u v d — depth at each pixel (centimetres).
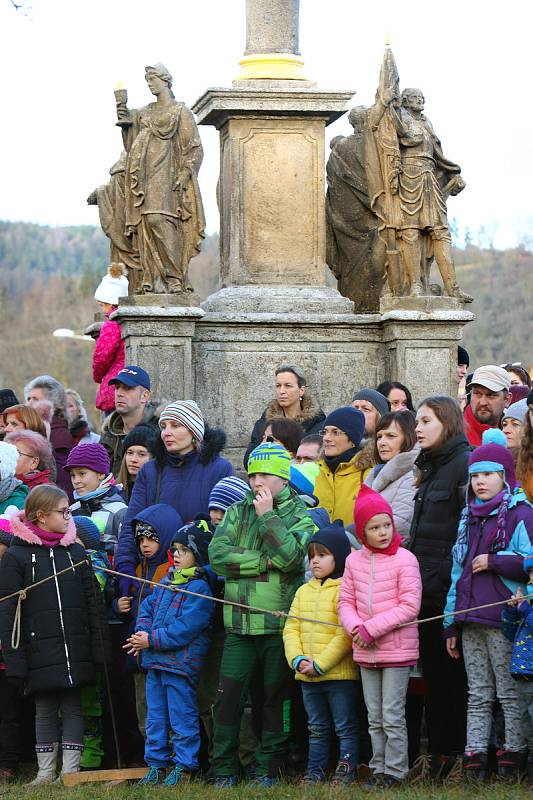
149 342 1267
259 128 1347
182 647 839
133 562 890
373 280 1377
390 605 785
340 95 1341
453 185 1335
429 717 833
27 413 1066
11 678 865
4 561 873
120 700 925
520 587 768
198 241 1283
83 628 877
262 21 1368
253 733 878
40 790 814
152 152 1274
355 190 1373
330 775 812
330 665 798
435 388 1308
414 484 834
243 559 816
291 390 1064
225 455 1297
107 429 1255
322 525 866
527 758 770
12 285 6800
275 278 1349
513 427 888
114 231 1381
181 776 825
